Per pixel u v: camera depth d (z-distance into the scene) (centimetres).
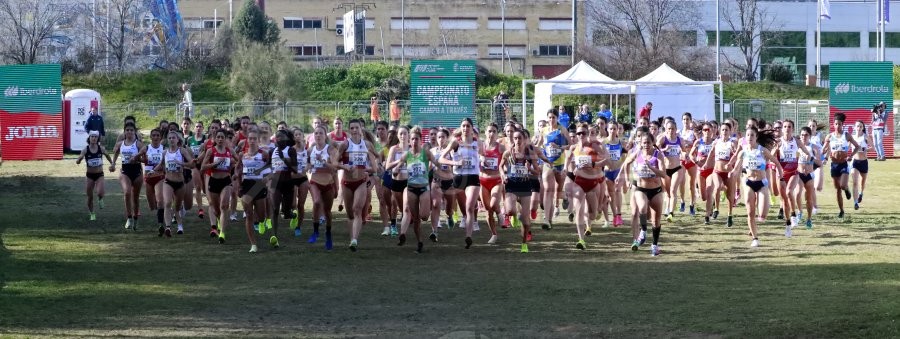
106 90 5416
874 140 3362
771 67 6091
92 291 1087
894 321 895
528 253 1373
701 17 6738
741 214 1866
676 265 1259
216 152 1466
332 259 1319
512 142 1442
